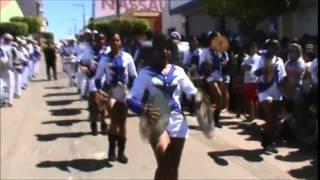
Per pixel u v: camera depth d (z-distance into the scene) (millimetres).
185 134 6172
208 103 6289
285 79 9430
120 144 8977
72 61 18391
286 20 18344
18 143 10648
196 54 12266
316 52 9117
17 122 13086
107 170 8586
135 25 33219
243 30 16297
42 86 22375
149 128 5840
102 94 9094
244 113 12914
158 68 6254
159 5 45625
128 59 8977
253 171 8375
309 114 9320
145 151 9781
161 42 6266
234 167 8609
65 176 8289
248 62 11945
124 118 8930
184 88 6285
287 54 10984
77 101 17266
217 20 25141
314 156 9078
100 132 11625
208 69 11406
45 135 11477
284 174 8164
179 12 29297
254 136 10891
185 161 8984
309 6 16594
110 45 8992
